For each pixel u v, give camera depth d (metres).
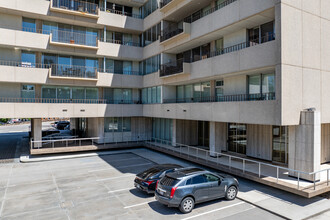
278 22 11.62
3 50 20.03
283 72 11.51
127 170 15.73
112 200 10.62
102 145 22.70
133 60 25.95
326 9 13.61
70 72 21.83
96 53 23.11
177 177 9.45
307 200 10.39
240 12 13.96
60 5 21.27
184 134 22.64
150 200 10.63
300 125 12.12
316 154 11.63
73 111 21.72
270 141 15.67
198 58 19.95
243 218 8.87
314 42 12.95
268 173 13.06
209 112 16.45
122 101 25.67
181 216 9.02
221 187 10.26
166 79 21.41
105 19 23.36
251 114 13.13
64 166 16.83
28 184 12.85
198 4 18.59
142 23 25.48
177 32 19.69
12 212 9.44
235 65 14.40
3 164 17.42
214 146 17.27
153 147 22.59
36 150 19.53
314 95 12.88
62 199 10.75
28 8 19.89
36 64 21.28
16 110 19.31
